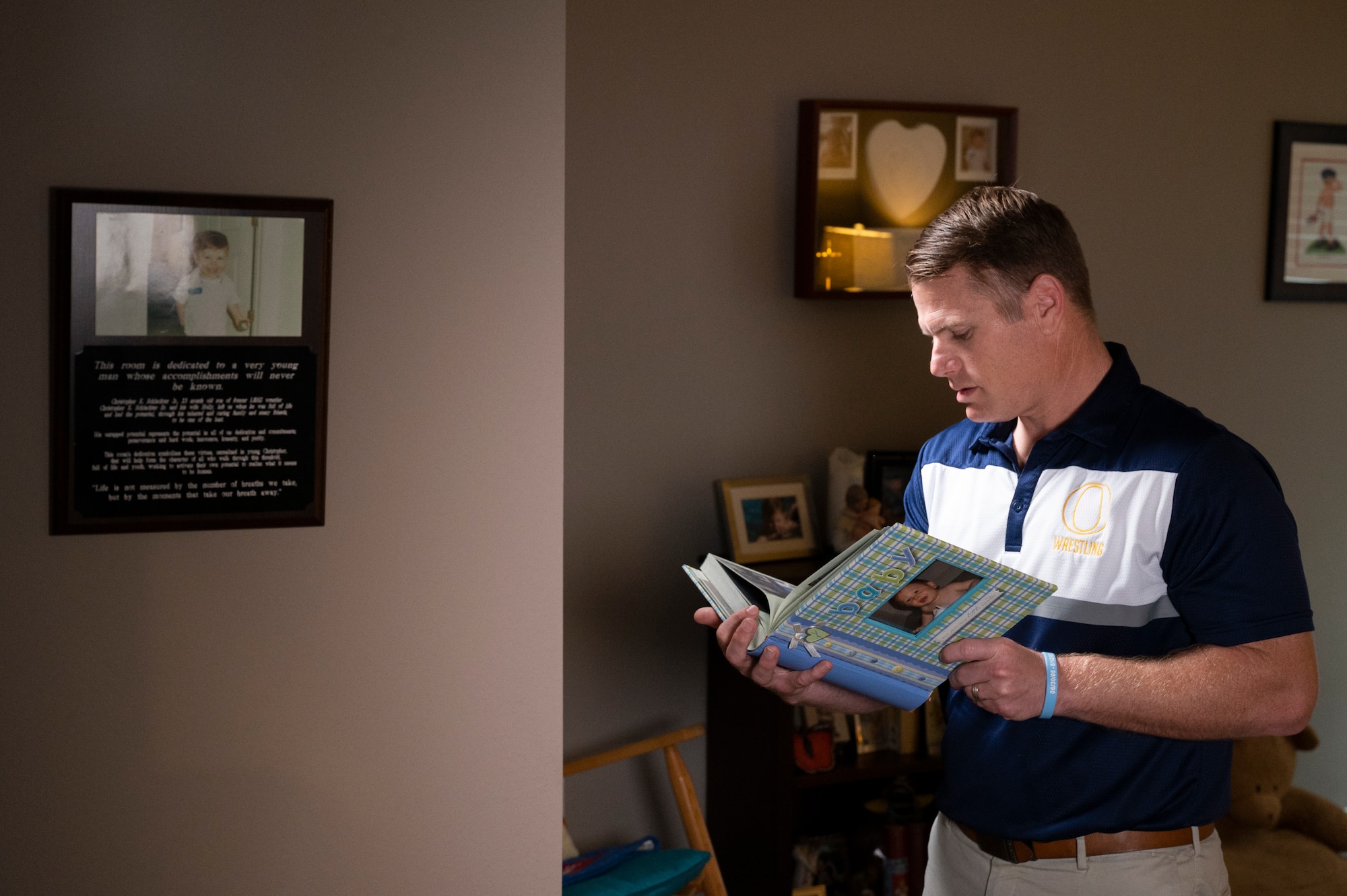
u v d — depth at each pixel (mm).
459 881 1533
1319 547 3141
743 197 2578
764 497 2557
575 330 2475
